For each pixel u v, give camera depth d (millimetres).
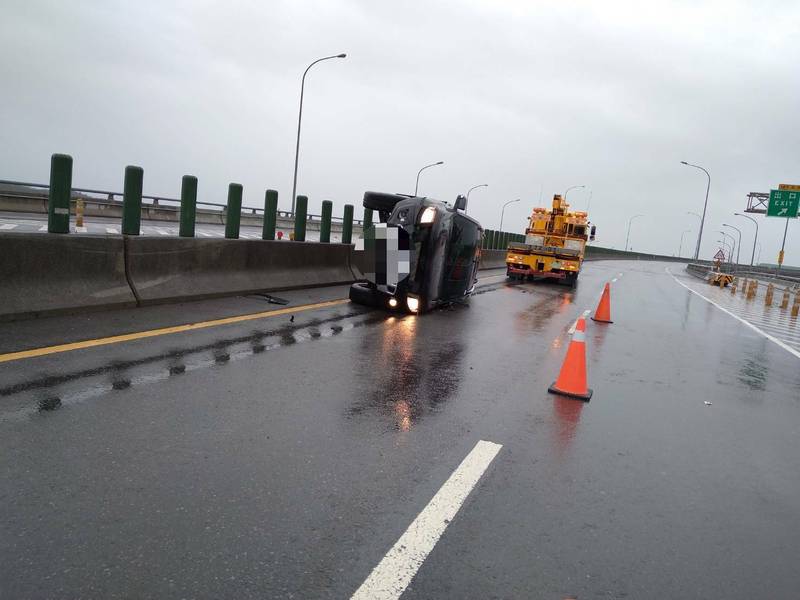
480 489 3463
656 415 5488
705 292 28797
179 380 5016
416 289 10672
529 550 2820
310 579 2436
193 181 9195
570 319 12539
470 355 7508
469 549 2779
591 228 25703
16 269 6590
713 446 4707
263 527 2812
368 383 5586
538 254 24234
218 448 3697
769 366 8789
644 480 3850
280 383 5266
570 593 2496
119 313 7465
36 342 5676
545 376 6676
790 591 2650
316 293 11766
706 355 9312
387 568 2561
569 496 3484
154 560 2473
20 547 2480
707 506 3527
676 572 2740
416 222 10750
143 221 33219
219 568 2455
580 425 4930
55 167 7047
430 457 3889
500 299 15930
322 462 3639
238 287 10094
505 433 4535
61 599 2186
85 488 3031
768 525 3336
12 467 3180
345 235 14445
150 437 3760
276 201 11438
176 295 8664
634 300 19375
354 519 2969
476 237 13305
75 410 4082
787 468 4336
